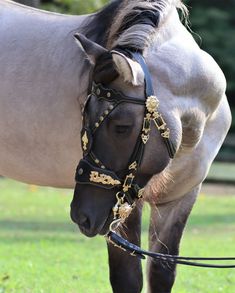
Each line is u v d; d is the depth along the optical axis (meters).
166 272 8.44
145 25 7.42
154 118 7.21
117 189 7.24
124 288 7.94
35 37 8.12
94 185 7.19
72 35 7.95
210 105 8.04
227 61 45.59
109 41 7.57
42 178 8.27
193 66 7.70
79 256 13.84
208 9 45.81
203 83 7.80
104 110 7.10
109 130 7.11
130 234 7.94
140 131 7.18
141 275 8.01
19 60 8.07
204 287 11.52
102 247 15.21
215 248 15.15
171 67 7.51
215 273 12.70
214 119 8.39
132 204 7.36
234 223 19.41
